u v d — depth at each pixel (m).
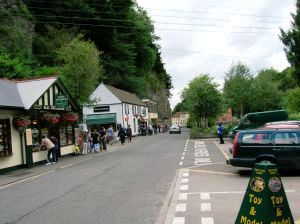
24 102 23.53
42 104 24.97
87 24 60.31
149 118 83.44
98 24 61.72
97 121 60.25
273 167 6.63
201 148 31.03
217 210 9.67
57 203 11.48
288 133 14.99
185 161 21.70
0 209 11.03
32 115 24.25
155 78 97.81
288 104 52.50
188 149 30.36
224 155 24.80
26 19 50.56
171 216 9.24
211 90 54.66
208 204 10.38
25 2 55.41
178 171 17.59
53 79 26.50
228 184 13.52
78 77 36.22
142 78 76.69
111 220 9.14
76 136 30.86
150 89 90.62
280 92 56.62
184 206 10.27
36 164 23.98
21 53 45.00
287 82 76.81
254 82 55.38
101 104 60.53
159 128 84.19
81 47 36.94
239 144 15.30
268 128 15.80
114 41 65.56
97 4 62.75
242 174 15.99
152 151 29.80
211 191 12.29
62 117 28.36
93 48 38.50
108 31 63.47
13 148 21.81
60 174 18.61
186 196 11.63
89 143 32.75
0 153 20.59
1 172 20.41
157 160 22.73
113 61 65.31
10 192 14.12
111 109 60.31
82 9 59.31
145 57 78.88
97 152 32.06
